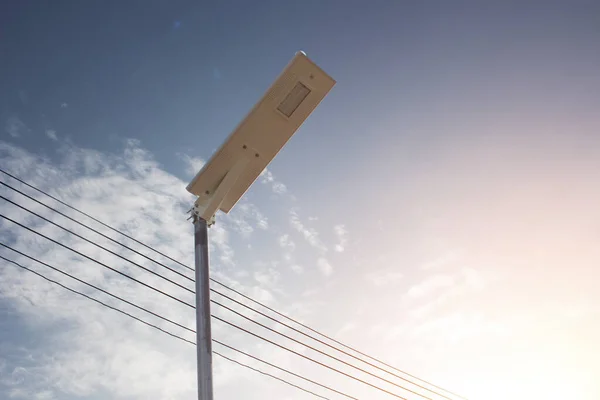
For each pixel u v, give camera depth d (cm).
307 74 341
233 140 348
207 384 286
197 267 329
